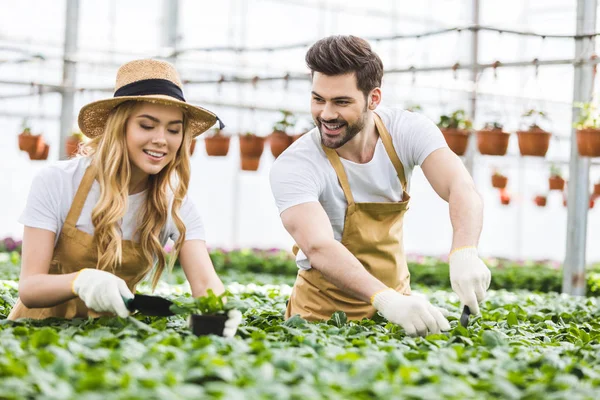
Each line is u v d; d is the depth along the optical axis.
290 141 9.67
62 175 3.80
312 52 4.00
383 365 2.73
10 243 14.70
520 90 11.27
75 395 2.23
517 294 8.39
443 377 2.54
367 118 4.14
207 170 19.08
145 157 3.71
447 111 16.83
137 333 3.33
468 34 17.61
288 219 4.17
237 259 12.90
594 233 21.70
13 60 12.65
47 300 3.59
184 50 11.39
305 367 2.66
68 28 12.07
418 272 11.90
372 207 4.40
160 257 3.96
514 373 2.74
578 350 3.40
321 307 4.52
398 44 18.03
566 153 20.53
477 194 4.31
